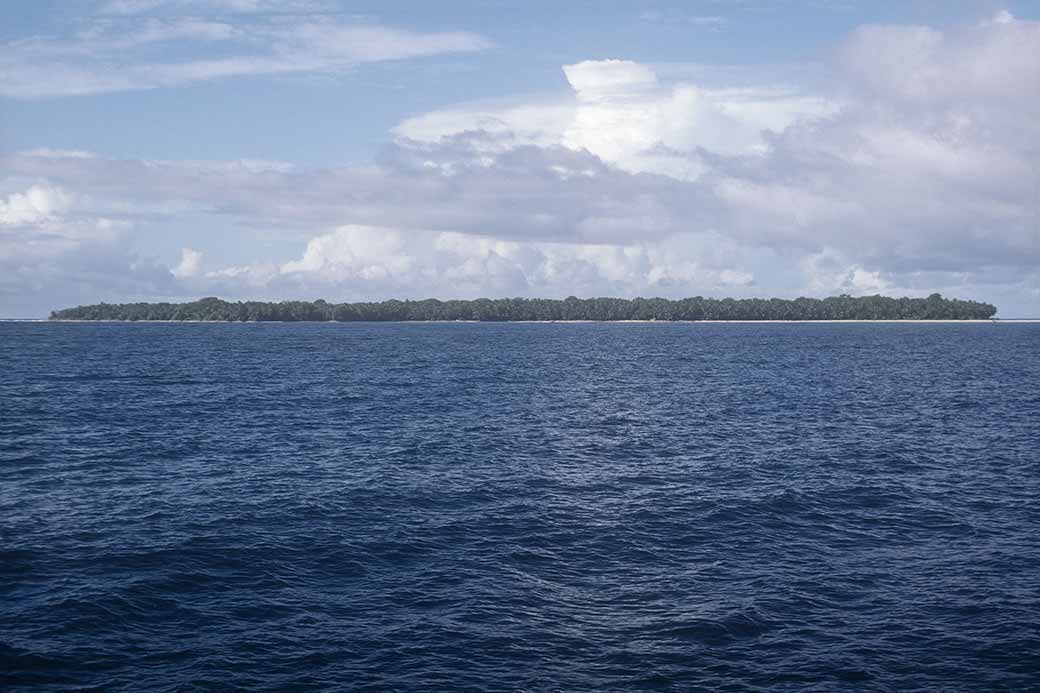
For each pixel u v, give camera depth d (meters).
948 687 18.25
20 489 35.88
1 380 89.06
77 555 26.47
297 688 18.05
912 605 22.86
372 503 33.84
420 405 68.56
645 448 48.12
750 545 28.61
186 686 18.03
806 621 21.77
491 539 29.03
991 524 31.36
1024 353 153.50
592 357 141.50
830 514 32.75
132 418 59.19
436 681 18.44
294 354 148.00
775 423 58.59
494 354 150.88
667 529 30.50
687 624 21.56
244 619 21.73
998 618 21.86
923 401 72.44
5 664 18.81
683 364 123.00
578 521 31.44
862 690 18.11
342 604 22.86
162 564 25.73
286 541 28.39
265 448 46.91
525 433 53.47
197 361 126.19
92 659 19.25
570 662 19.44
